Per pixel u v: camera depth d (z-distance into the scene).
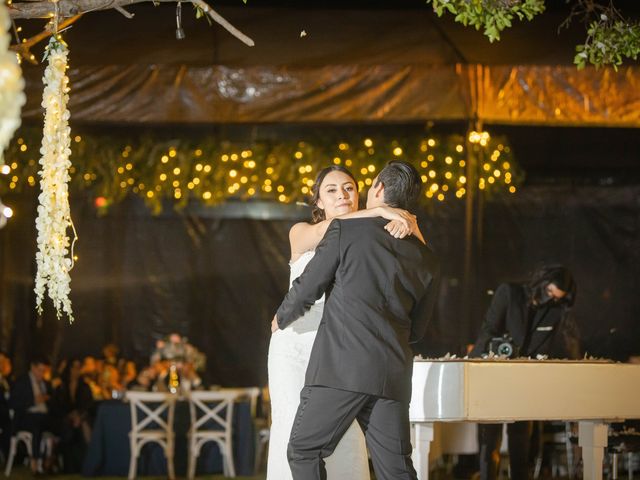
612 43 6.21
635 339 13.85
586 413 6.02
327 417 4.48
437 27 9.76
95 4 4.30
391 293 4.55
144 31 9.59
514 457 7.27
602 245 13.98
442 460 10.52
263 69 8.92
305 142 12.52
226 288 14.29
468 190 9.51
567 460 9.80
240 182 12.57
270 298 14.31
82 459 11.14
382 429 4.52
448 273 13.89
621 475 9.40
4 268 13.59
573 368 5.99
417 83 8.89
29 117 8.62
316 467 4.53
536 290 7.33
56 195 4.18
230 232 14.32
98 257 14.12
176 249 14.25
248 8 10.33
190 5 10.23
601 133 12.98
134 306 14.16
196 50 9.22
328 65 8.91
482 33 9.67
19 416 10.65
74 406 11.46
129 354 14.11
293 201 12.91
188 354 12.12
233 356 14.23
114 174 12.52
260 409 12.04
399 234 4.63
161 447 10.39
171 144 12.57
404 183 4.86
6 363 12.23
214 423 10.42
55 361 13.88
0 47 2.74
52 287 4.23
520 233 13.99
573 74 8.80
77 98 8.81
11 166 12.02
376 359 4.45
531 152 13.61
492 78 8.83
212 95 8.93
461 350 9.23
